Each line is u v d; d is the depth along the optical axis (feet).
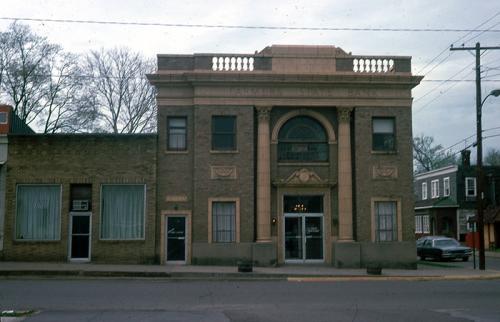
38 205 86.48
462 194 189.98
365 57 90.02
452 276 75.41
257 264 84.84
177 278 70.08
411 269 86.79
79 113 156.15
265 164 87.04
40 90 149.48
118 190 87.20
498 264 113.19
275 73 86.79
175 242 86.69
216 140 87.71
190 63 88.89
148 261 85.40
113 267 77.97
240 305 46.85
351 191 88.22
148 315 41.52
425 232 209.77
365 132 88.79
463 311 44.37
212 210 86.53
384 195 88.22
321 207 89.56
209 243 85.30
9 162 86.33
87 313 42.34
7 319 39.58
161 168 87.51
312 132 90.33
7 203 85.51
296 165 88.89
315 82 87.71
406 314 42.68
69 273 71.10
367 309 44.98
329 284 64.23
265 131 87.61
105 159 86.84
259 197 86.58
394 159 88.94
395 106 89.56
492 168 192.75
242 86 87.81
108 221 86.63
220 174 86.58
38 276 70.38
